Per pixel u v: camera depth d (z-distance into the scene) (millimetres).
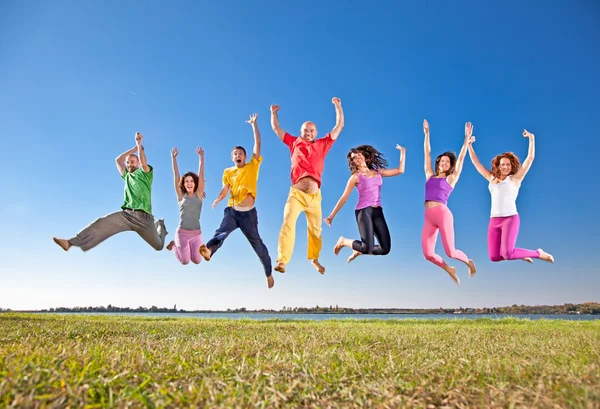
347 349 5246
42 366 3436
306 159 6457
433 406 2869
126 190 6984
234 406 2764
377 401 2895
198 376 3545
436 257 6801
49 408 2590
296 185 6395
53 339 5887
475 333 7852
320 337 6703
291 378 3477
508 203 6562
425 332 8031
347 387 3268
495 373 3627
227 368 3811
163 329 8305
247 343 5652
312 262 6840
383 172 6820
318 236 6738
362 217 6559
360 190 6723
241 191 6750
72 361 3625
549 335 7340
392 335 7121
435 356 4551
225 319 14453
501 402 2857
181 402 2828
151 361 4008
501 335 7363
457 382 3385
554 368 3705
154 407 2727
